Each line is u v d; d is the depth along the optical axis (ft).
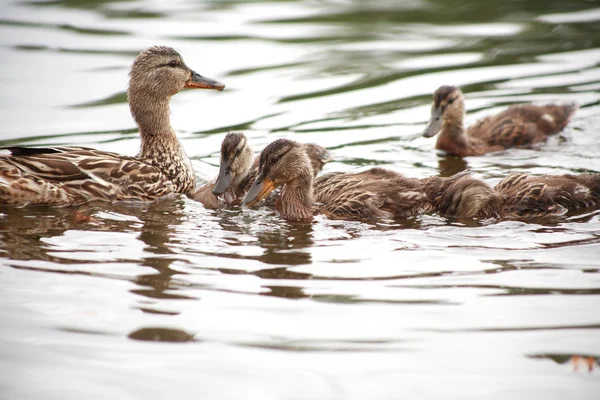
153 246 38.60
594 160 52.24
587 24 79.51
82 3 86.43
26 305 31.94
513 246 38.09
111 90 63.98
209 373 27.53
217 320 30.83
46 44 73.31
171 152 49.26
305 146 52.60
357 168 52.21
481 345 28.99
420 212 43.45
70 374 27.48
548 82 65.82
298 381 27.09
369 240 39.52
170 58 49.49
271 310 31.60
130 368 27.84
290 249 38.29
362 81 66.69
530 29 78.84
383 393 26.45
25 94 62.59
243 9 85.71
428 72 68.64
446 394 26.40
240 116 60.29
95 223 42.11
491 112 61.16
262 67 69.41
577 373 27.40
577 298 32.14
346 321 30.71
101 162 45.78
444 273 34.94
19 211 43.62
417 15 84.53
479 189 42.29
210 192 48.03
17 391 26.63
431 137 57.82
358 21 82.69
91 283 34.01
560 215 42.27
